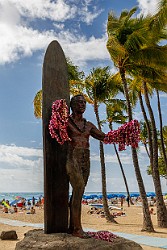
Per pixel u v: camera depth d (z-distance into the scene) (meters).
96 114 24.86
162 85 20.53
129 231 18.47
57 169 9.09
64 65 9.91
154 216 31.56
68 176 8.94
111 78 24.08
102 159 25.72
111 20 20.11
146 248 12.62
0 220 26.08
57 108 8.53
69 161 8.73
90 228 19.94
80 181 8.61
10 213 35.19
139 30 18.39
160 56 18.64
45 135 9.04
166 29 18.94
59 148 9.20
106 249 7.96
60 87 9.65
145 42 18.52
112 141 9.19
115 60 19.83
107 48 19.16
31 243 8.11
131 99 27.61
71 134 8.84
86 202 56.06
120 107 30.23
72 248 7.77
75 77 24.38
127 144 9.11
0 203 54.56
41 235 8.55
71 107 9.23
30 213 34.72
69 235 8.48
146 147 42.78
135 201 64.81
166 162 27.06
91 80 24.42
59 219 8.99
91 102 24.97
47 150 9.00
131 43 18.41
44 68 9.44
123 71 20.16
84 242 7.98
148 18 18.95
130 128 9.09
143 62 19.20
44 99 9.24
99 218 28.89
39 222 24.83
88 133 9.10
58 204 9.02
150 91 26.02
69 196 9.27
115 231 18.41
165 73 19.75
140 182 19.48
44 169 8.95
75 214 8.59
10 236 14.65
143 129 42.31
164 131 40.72
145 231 18.44
